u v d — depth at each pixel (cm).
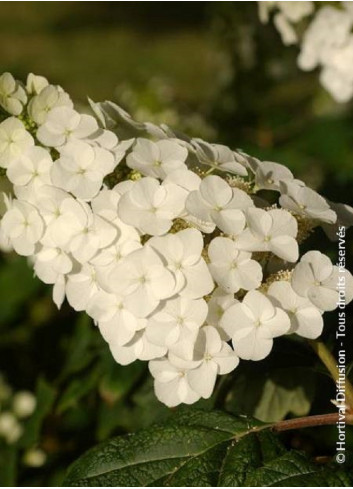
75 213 92
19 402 154
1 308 170
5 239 98
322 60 138
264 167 95
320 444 114
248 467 92
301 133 189
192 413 98
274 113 210
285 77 234
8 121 95
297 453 92
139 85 205
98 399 135
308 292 91
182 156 92
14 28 582
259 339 90
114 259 91
